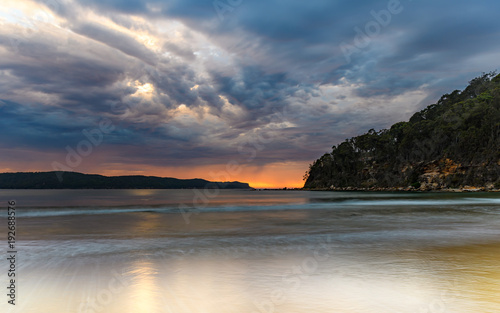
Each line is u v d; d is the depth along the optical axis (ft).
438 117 427.33
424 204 144.46
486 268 27.66
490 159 336.90
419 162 435.12
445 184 375.66
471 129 367.66
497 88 364.38
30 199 253.03
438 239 45.52
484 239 45.32
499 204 139.23
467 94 459.32
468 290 21.31
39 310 18.17
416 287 22.08
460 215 88.28
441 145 411.75
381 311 17.57
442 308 17.97
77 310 18.19
